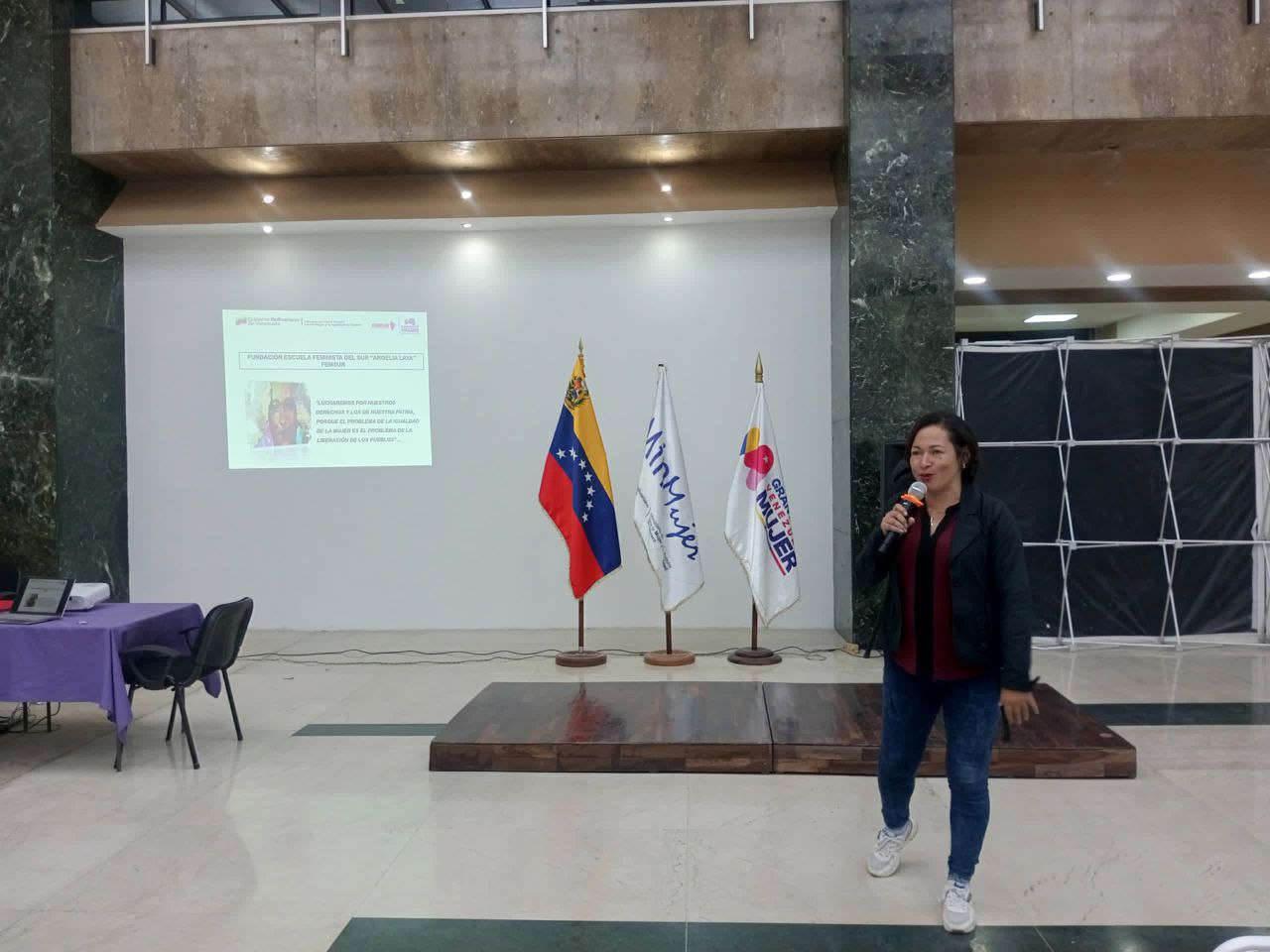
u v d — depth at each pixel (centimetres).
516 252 818
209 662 473
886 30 691
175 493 829
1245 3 687
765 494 673
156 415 829
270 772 446
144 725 534
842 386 743
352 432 823
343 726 527
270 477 824
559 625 817
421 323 822
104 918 297
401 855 345
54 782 433
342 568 825
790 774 428
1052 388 724
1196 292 892
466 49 716
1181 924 288
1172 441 702
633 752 433
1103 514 723
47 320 736
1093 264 796
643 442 811
